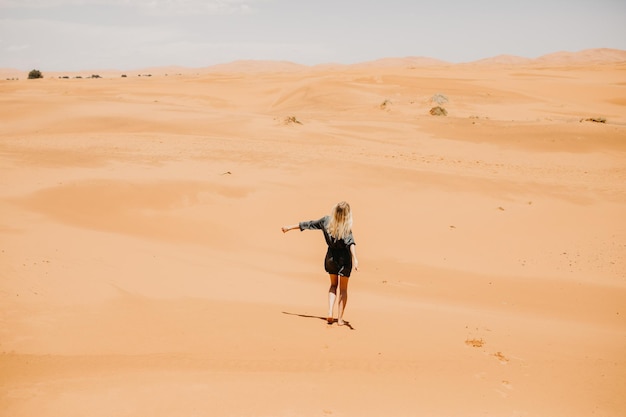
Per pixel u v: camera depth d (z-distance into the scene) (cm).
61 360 559
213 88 7550
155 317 718
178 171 2089
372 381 552
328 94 6134
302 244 1479
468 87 6706
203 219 1595
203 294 862
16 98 4981
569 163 2934
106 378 515
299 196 1842
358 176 2119
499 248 1505
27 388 484
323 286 1069
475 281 1233
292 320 761
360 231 1591
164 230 1471
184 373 539
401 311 884
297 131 3531
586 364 657
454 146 3328
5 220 1288
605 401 549
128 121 3781
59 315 688
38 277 818
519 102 5947
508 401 532
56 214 1465
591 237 1608
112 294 788
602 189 2173
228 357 596
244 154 2462
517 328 832
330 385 532
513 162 2908
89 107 4481
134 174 2003
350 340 689
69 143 2714
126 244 1167
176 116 4028
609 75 9794
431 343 702
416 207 1819
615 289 1191
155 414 447
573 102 6200
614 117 5144
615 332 880
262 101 6625
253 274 1079
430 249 1480
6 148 2480
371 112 5078
